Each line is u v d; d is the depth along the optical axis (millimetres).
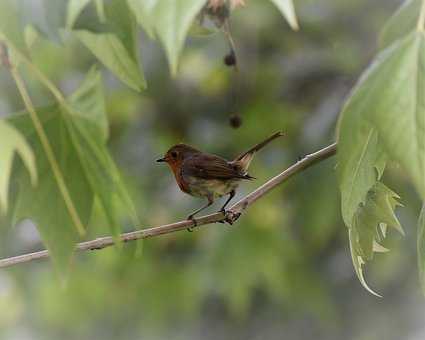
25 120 4629
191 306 13734
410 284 13250
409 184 11852
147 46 13094
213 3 5188
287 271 13070
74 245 4629
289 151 12734
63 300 13977
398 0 13453
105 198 4629
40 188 4645
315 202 12320
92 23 4125
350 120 3740
